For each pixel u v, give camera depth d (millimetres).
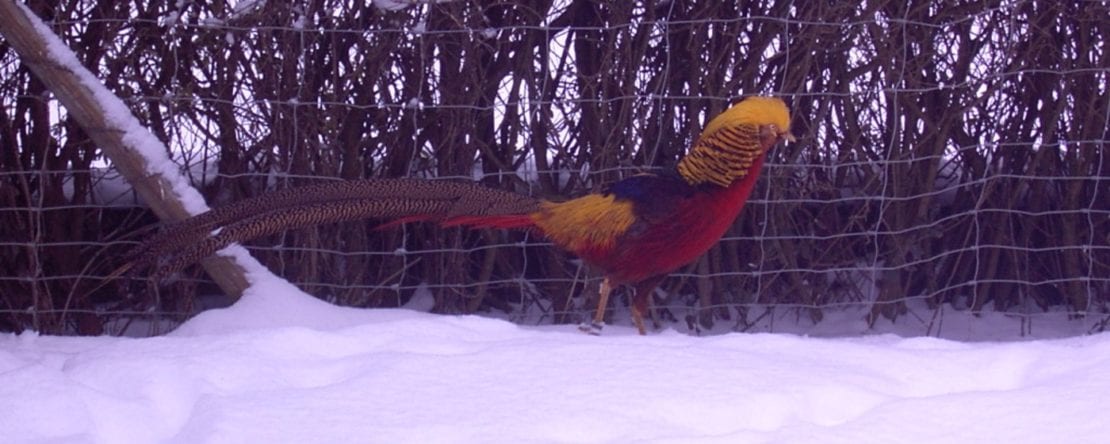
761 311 5207
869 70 4750
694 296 5238
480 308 5234
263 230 3791
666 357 2895
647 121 4793
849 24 4531
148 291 5066
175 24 4500
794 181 4961
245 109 4676
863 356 3031
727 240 5031
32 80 4766
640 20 4715
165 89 4699
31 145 4840
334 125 4676
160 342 3146
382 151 4801
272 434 2410
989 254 5223
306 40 4613
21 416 2527
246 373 2820
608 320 5164
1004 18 4754
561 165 4859
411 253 4844
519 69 4773
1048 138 4922
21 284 5020
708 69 4730
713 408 2561
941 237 5238
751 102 3711
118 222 5086
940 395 2666
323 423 2463
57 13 4570
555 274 5133
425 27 4543
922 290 5320
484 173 4926
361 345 3141
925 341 3342
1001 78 4766
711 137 3705
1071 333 5082
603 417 2484
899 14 4672
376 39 4613
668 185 3740
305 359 2963
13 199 4879
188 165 4777
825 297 5223
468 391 2641
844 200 4988
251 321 3973
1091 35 4789
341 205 3844
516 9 4715
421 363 2824
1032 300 5340
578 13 4773
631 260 3799
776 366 2842
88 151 4902
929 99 4895
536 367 2805
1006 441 2373
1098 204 5082
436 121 4773
